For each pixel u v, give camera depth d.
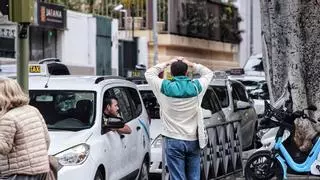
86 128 13.07
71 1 41.47
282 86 17.31
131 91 16.39
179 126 12.50
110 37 42.59
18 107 9.00
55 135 12.68
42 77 15.09
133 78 22.42
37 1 33.72
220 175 16.66
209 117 17.09
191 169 12.80
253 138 22.80
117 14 46.81
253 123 22.89
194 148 12.66
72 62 38.16
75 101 13.85
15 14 10.59
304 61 16.53
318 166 14.66
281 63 17.27
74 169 11.98
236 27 61.94
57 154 12.02
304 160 14.72
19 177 8.88
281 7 16.95
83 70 38.34
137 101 16.59
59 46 36.94
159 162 17.20
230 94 21.03
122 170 14.20
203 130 12.59
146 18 48.69
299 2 16.53
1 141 8.72
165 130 12.63
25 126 8.90
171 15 49.50
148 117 16.98
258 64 33.38
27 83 10.83
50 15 35.12
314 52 16.47
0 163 8.88
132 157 15.02
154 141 17.44
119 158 13.95
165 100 12.52
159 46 48.78
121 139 14.20
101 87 14.27
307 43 16.48
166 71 13.30
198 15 53.59
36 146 8.97
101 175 12.96
